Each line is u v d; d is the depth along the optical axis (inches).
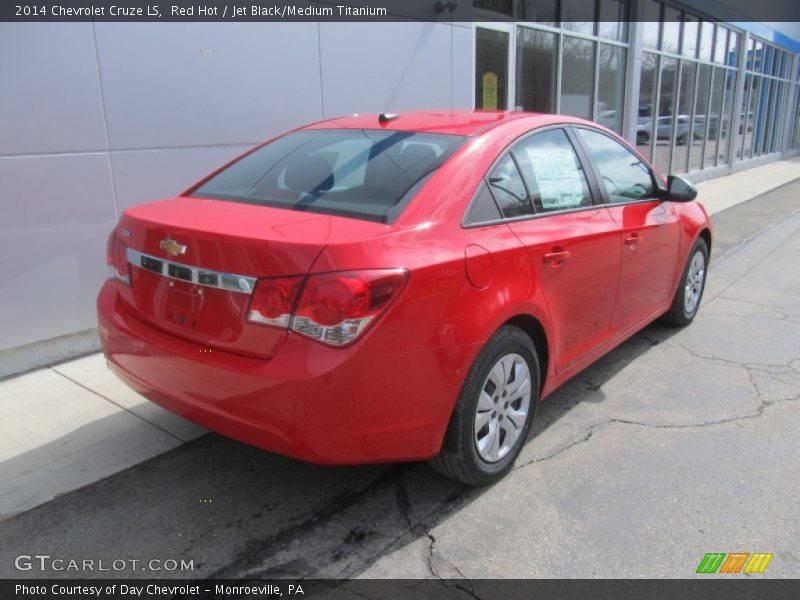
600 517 113.6
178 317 105.8
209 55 202.4
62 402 151.3
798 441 139.6
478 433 116.6
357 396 93.9
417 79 279.0
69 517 111.5
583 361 146.2
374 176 117.4
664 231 175.3
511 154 127.8
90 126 177.6
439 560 102.8
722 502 118.0
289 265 93.4
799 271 294.0
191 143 201.9
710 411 153.3
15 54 161.2
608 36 449.1
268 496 118.3
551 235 127.3
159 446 133.6
